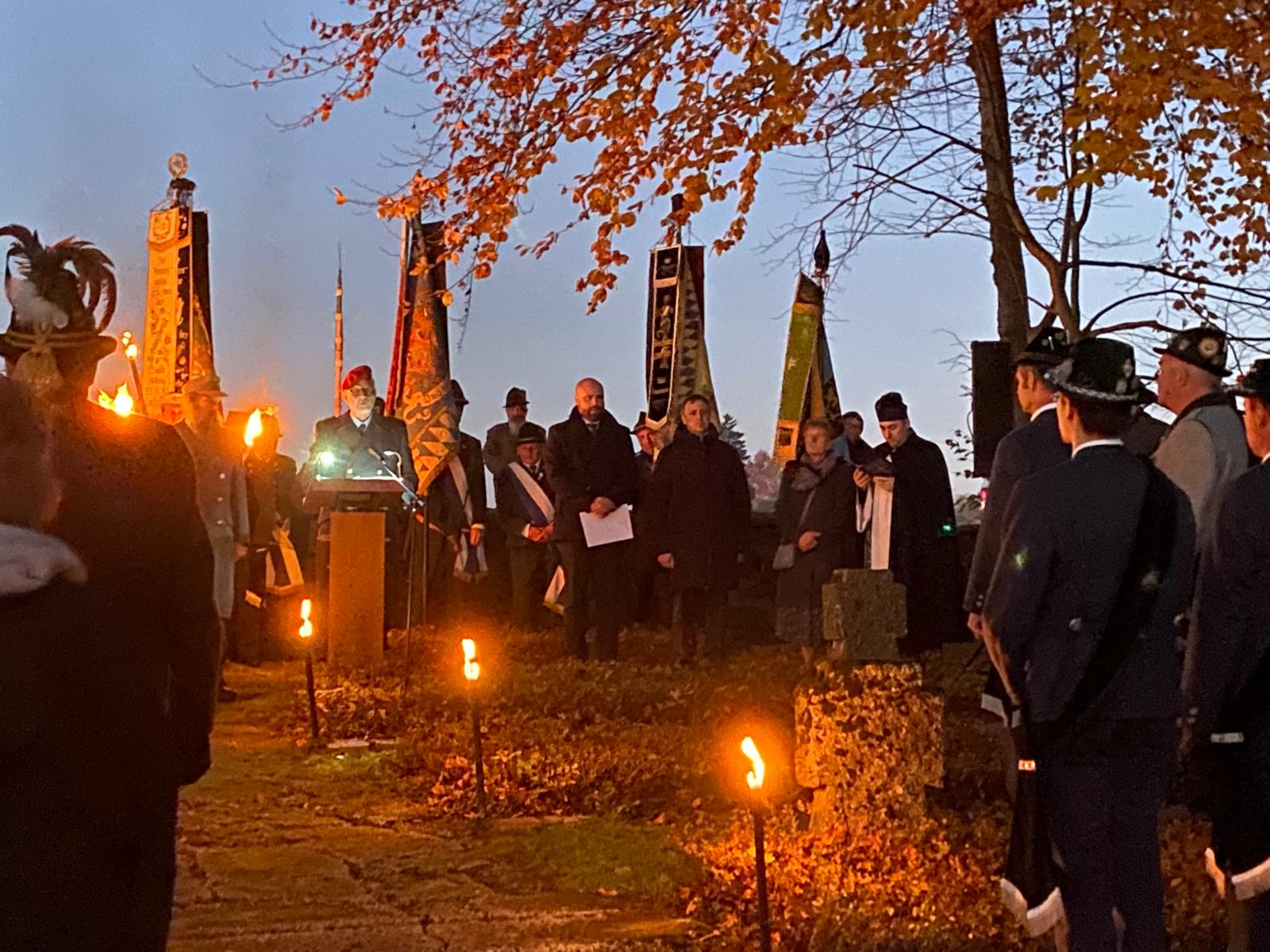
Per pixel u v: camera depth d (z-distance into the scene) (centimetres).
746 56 840
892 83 886
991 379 1166
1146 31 762
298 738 919
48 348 327
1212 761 439
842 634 613
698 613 1287
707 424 1266
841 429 1401
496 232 882
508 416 1585
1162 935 423
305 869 610
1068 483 425
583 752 802
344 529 1188
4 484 268
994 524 534
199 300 1131
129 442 310
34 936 237
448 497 1505
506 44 893
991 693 468
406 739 872
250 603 1278
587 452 1277
